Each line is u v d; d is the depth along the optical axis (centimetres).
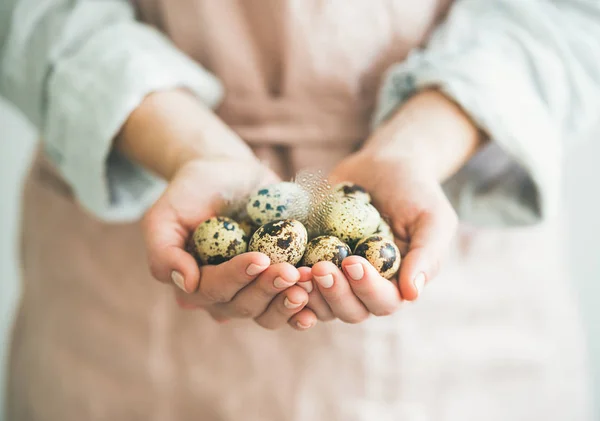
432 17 56
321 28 51
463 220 54
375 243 41
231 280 39
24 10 52
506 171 52
